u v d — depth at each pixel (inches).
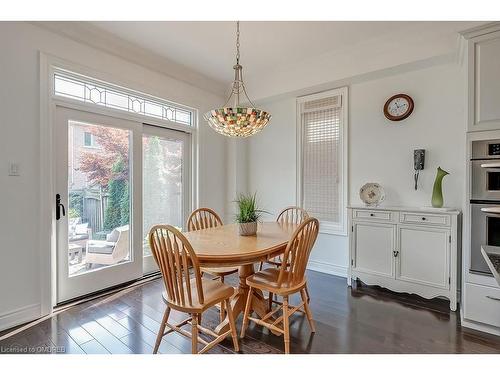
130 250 127.2
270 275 85.3
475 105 85.6
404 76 120.5
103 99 116.3
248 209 96.0
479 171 84.9
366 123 130.6
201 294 68.2
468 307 87.0
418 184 117.7
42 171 95.0
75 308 101.0
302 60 135.8
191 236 91.7
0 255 86.2
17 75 89.4
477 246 85.4
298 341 79.9
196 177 156.5
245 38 114.0
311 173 149.0
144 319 93.5
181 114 150.7
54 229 100.3
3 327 86.4
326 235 143.6
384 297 110.9
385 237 113.3
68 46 102.0
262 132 169.0
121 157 123.3
